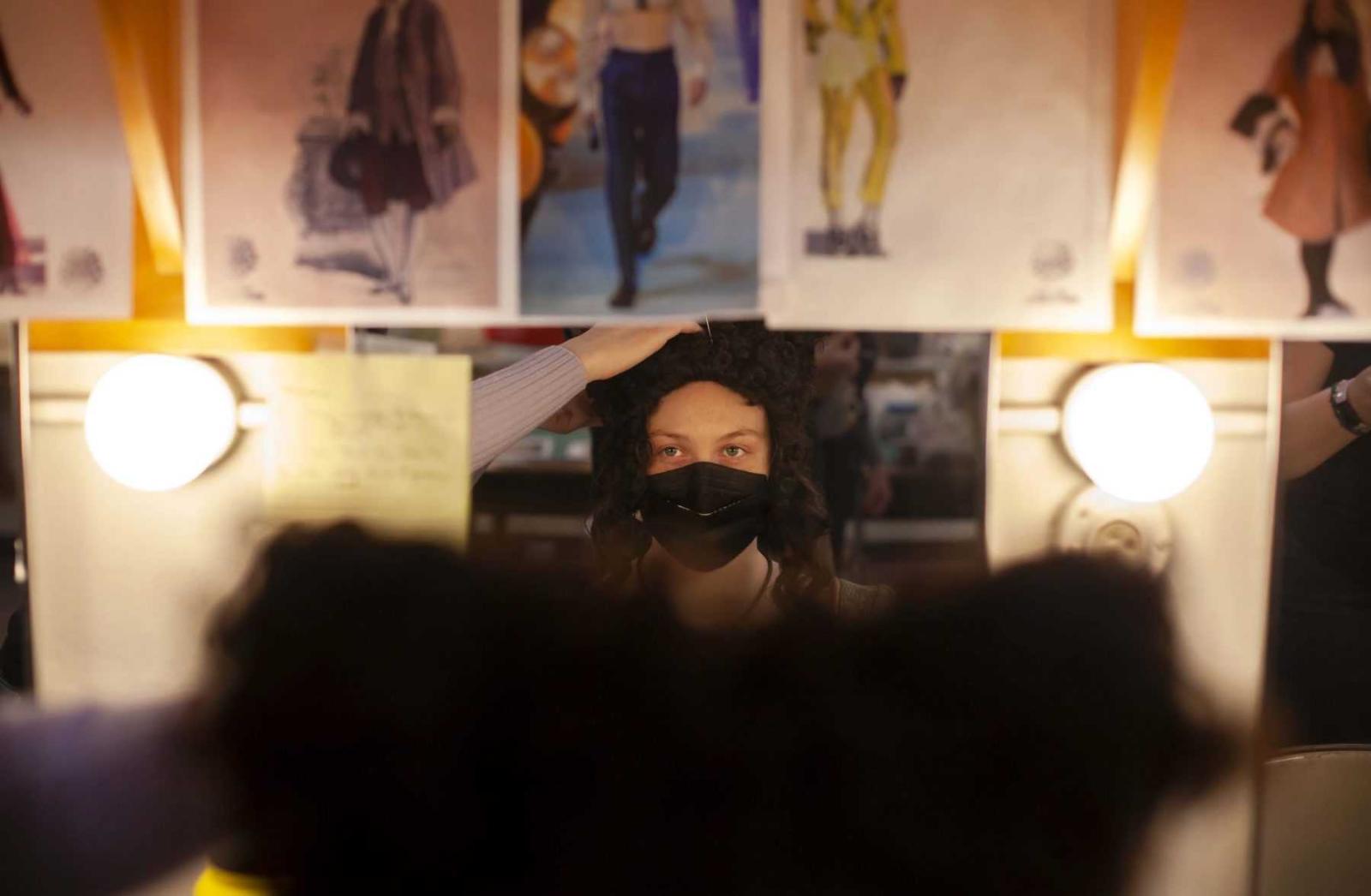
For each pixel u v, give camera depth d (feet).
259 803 1.96
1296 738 5.36
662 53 2.89
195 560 3.33
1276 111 2.99
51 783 2.75
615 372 3.55
